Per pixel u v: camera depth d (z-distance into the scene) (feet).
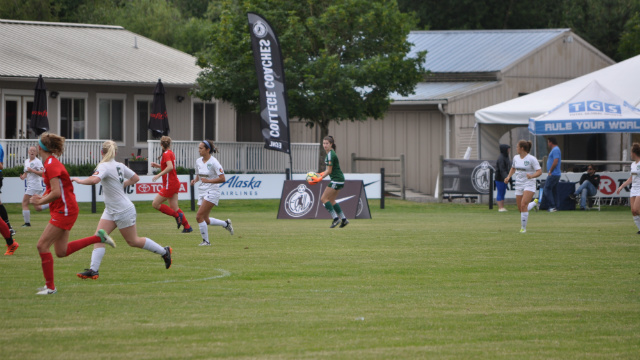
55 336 73.46
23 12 477.77
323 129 334.24
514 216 247.50
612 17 510.58
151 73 348.59
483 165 296.92
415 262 128.06
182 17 637.30
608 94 284.82
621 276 113.29
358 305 90.22
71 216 96.53
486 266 123.54
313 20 313.53
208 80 318.04
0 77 303.07
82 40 379.96
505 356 67.26
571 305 90.63
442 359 66.13
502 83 378.53
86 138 333.62
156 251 110.01
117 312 85.15
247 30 309.42
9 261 127.13
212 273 115.03
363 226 203.10
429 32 440.86
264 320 81.41
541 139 383.04
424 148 379.14
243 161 339.57
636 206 176.14
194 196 274.16
